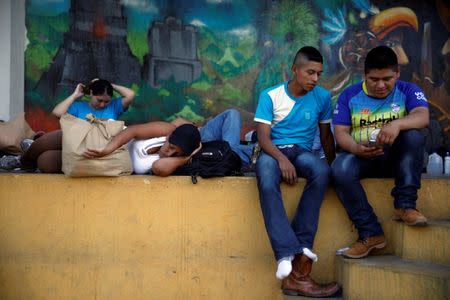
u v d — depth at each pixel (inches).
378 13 288.7
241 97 284.5
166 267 182.1
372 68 169.5
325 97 183.0
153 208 181.8
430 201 180.1
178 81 282.2
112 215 182.4
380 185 179.2
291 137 181.6
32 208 184.1
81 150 177.9
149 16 279.9
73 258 183.3
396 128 164.2
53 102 272.2
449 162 273.1
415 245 168.9
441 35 291.0
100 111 236.1
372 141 176.4
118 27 277.9
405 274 158.4
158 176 181.6
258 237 180.5
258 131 179.5
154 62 280.4
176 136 179.2
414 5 290.0
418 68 290.0
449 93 291.3
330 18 287.1
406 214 167.3
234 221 181.0
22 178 184.2
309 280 169.3
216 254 181.3
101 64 276.8
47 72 271.9
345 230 179.5
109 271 182.7
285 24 285.4
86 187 182.5
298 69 175.0
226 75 283.7
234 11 283.6
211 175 180.2
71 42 274.2
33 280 184.4
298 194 178.4
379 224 174.1
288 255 162.4
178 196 181.5
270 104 180.9
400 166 169.3
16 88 265.6
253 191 180.4
